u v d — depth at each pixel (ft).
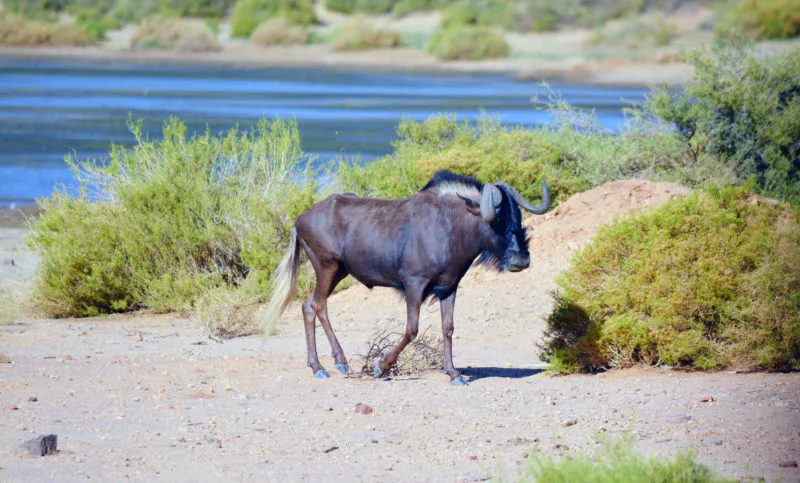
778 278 135.23
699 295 137.28
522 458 97.91
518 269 131.64
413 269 133.90
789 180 235.61
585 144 258.78
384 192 232.94
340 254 139.54
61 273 199.62
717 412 114.83
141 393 128.77
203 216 209.97
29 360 150.71
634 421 111.75
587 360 143.13
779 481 87.86
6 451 100.73
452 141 267.80
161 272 205.36
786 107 248.52
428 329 174.09
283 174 223.92
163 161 224.12
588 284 143.43
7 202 350.64
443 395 128.26
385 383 136.77
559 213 211.61
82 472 94.02
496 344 165.37
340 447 103.04
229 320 179.63
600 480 82.07
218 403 123.24
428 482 90.94
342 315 191.42
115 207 214.48
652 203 197.67
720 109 243.40
